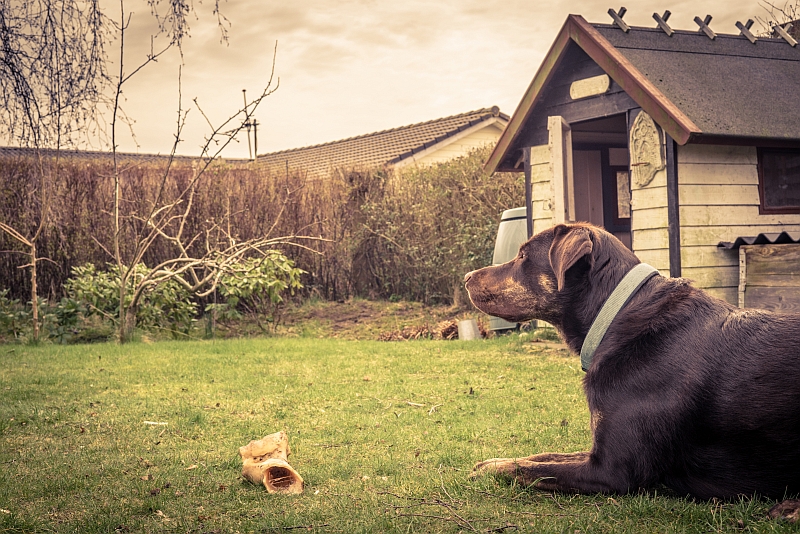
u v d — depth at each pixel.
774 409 2.99
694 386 3.11
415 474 3.89
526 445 4.52
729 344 3.15
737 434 3.05
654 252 8.88
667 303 3.35
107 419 5.40
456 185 15.13
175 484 3.78
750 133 8.30
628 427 3.19
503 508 3.26
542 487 3.44
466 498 3.41
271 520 3.18
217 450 4.54
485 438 4.73
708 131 8.12
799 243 7.95
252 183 14.38
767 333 3.14
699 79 9.18
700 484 3.19
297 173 15.35
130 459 4.30
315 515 3.25
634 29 9.90
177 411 5.66
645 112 8.91
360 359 8.49
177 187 13.19
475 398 6.13
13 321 11.24
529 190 10.80
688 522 2.98
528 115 10.56
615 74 9.04
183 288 12.12
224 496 3.58
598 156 12.44
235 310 12.27
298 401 6.06
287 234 14.68
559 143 9.69
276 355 8.80
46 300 12.28
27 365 8.13
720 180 8.84
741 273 8.55
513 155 11.45
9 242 12.34
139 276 11.55
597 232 3.65
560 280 3.41
